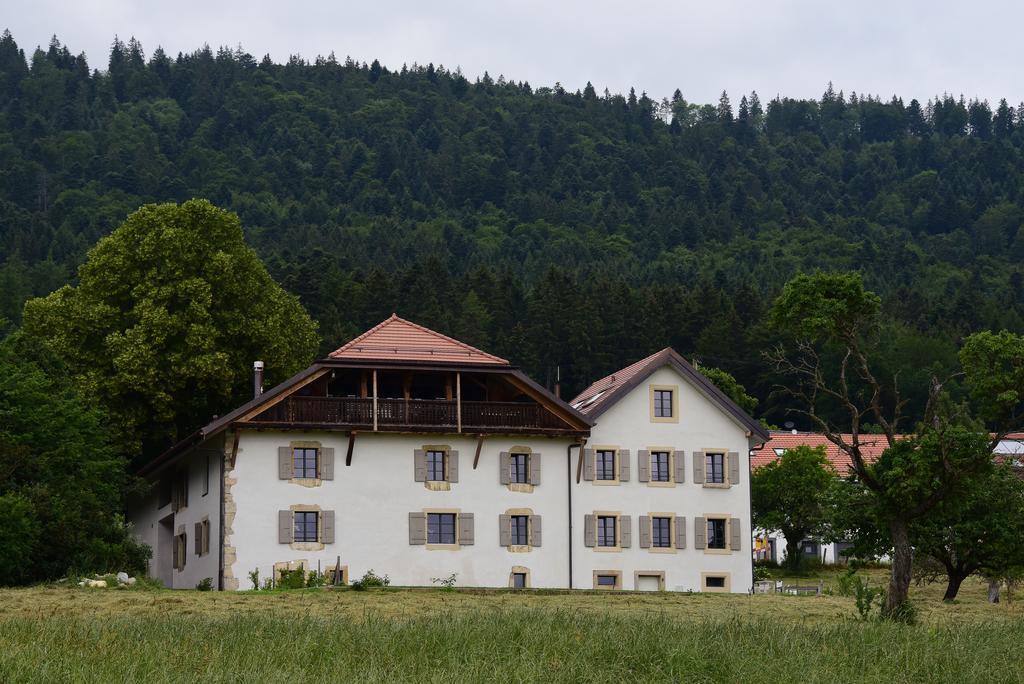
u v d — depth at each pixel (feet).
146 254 236.63
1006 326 565.94
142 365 225.15
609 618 116.67
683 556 205.87
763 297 585.22
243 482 188.75
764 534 327.67
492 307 506.48
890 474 144.36
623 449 206.28
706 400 211.41
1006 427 145.69
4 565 173.47
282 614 123.24
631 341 463.83
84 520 187.21
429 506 194.90
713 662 98.99
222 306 239.50
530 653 98.27
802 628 117.50
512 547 197.98
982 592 221.46
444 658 97.30
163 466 215.92
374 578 182.09
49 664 87.61
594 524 202.69
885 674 99.91
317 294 466.70
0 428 191.62
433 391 204.54
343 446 193.26
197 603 140.46
